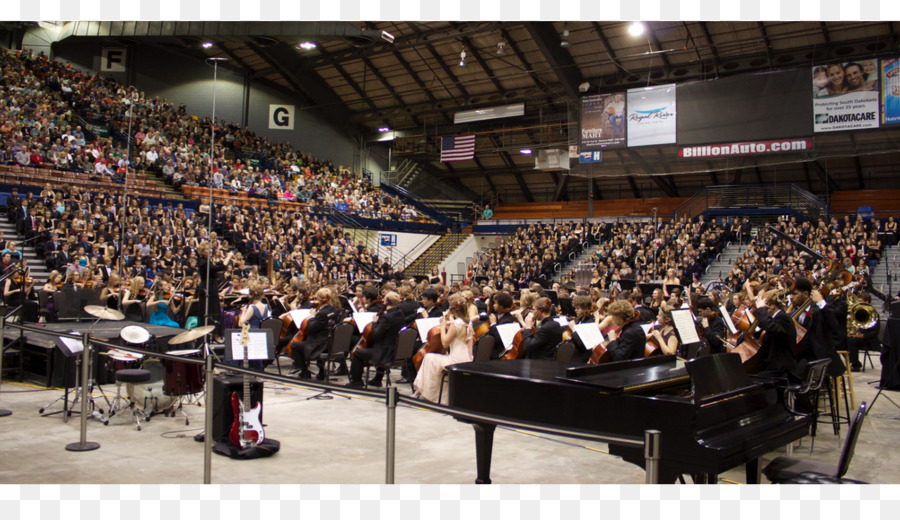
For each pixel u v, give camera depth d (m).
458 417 3.62
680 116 19.55
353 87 32.06
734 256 23.70
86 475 4.91
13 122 20.45
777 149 18.34
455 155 29.03
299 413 7.32
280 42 24.25
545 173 36.38
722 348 7.50
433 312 9.66
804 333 6.02
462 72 28.73
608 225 28.69
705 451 3.46
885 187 30.06
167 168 23.28
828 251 20.38
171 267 16.59
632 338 5.79
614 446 3.85
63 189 18.44
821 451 6.11
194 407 7.41
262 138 30.88
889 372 9.48
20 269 12.02
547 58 24.14
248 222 22.09
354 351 8.69
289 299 11.70
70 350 6.55
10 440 5.84
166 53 29.80
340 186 30.89
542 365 5.14
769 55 23.22
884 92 17.20
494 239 33.56
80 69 28.22
